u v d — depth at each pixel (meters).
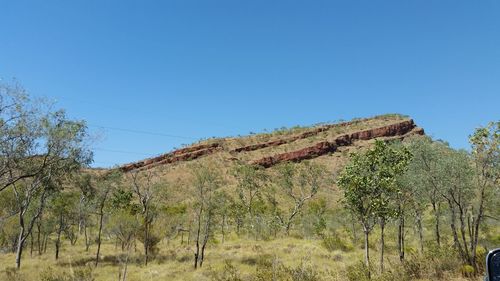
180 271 25.53
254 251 32.59
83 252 38.59
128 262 30.41
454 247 17.77
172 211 42.28
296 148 164.00
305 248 32.69
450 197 17.42
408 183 19.09
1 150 18.78
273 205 62.72
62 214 37.94
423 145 18.38
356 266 17.16
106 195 34.34
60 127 24.61
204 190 29.66
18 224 38.16
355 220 34.66
